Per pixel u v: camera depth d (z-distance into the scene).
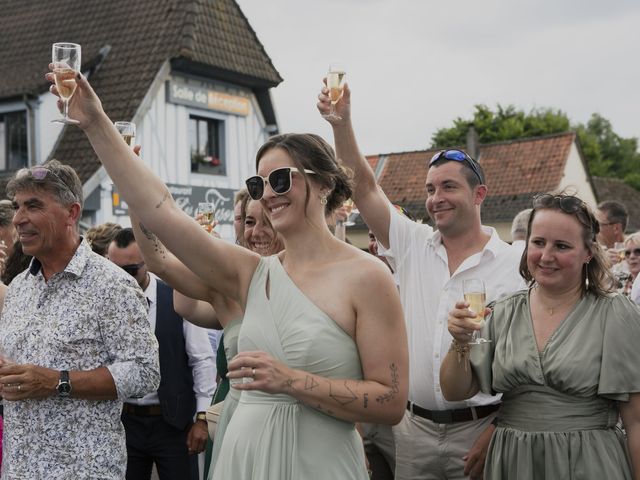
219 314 2.77
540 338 3.10
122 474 3.20
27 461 3.07
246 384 2.26
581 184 31.91
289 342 2.39
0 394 3.02
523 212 6.03
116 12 19.23
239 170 19.89
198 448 4.38
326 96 3.68
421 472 3.77
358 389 2.34
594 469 2.93
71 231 3.25
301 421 2.42
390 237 4.00
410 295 3.88
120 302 3.18
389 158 33.75
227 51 18.94
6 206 5.08
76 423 3.08
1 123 18.28
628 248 6.43
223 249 2.55
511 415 3.14
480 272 3.75
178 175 18.23
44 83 17.45
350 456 2.45
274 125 20.66
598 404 3.00
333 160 2.51
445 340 3.70
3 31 20.22
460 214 3.75
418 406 3.77
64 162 16.80
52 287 3.22
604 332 2.99
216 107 19.09
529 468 3.03
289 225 2.45
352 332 2.41
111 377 3.08
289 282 2.46
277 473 2.37
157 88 17.44
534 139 32.06
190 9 18.39
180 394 4.39
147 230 2.68
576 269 3.06
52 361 3.11
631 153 73.25
